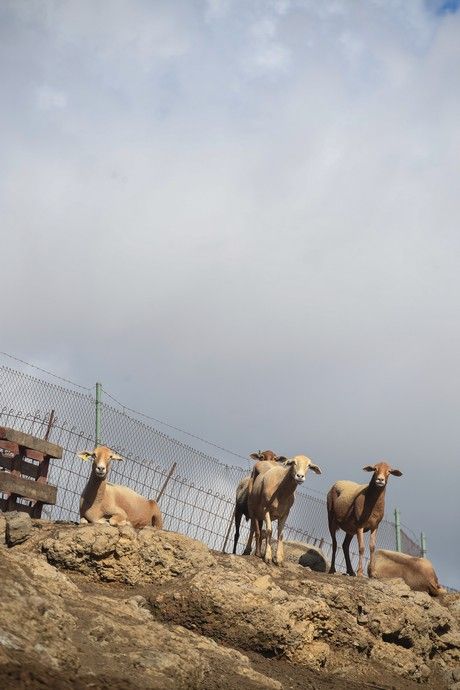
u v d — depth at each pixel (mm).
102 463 15906
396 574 19344
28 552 14375
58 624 10305
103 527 14609
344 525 19000
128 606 12297
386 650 15086
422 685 15055
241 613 13695
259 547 17828
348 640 14820
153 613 13750
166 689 9820
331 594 15383
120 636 10734
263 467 18734
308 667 14062
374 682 14344
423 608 16344
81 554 14328
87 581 14312
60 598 11242
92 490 16125
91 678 9352
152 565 14633
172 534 15039
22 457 16156
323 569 20062
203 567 14906
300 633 14133
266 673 13016
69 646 9805
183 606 13695
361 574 18297
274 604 14016
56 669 9188
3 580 10625
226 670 11289
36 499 15961
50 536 14586
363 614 15312
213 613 13680
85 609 11281
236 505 19641
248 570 15680
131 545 14602
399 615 15594
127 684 9500
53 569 12555
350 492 18953
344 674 14258
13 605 9938
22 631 9602
